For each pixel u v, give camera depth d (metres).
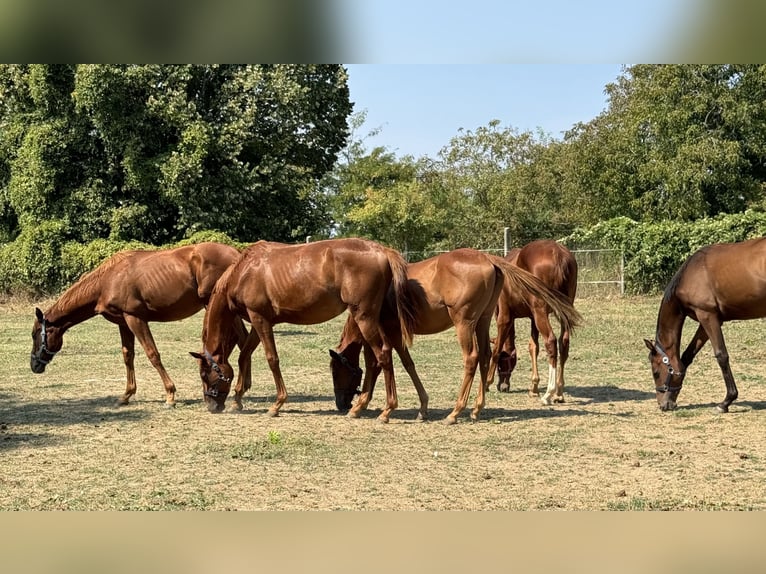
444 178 50.66
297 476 6.56
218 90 29.86
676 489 6.07
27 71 30.06
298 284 8.80
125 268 9.78
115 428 8.52
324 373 12.55
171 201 29.25
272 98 29.61
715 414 8.93
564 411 9.34
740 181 31.00
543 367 13.08
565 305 8.70
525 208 43.31
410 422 8.79
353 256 8.63
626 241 25.69
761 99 29.91
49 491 6.18
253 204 31.88
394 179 50.47
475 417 8.84
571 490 6.09
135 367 13.13
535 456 7.17
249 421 8.89
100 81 26.95
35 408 9.70
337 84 32.00
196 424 8.73
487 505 5.73
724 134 30.94
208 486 6.30
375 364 9.27
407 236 43.03
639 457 7.08
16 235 33.19
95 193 29.34
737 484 6.20
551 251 9.80
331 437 8.03
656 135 32.62
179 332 18.70
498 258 8.71
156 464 7.00
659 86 30.95
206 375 9.30
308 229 34.25
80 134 29.27
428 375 12.21
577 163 35.56
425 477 6.51
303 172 32.94
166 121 28.28
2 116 31.67
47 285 28.38
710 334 9.05
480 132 51.47
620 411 9.29
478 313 8.55
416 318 8.78
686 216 31.00
